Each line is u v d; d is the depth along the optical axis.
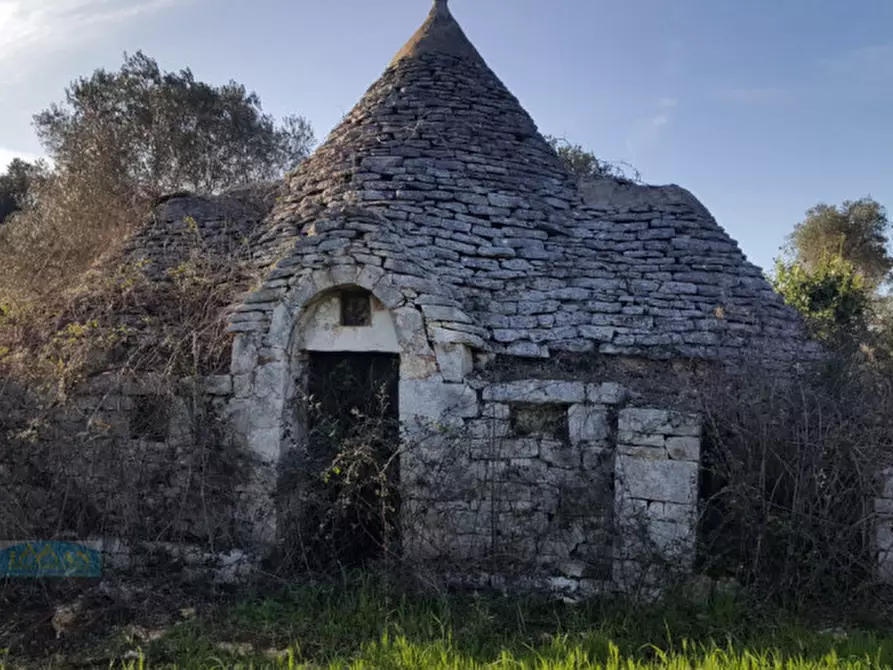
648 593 5.68
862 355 7.66
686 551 5.71
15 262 12.66
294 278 6.88
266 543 6.61
